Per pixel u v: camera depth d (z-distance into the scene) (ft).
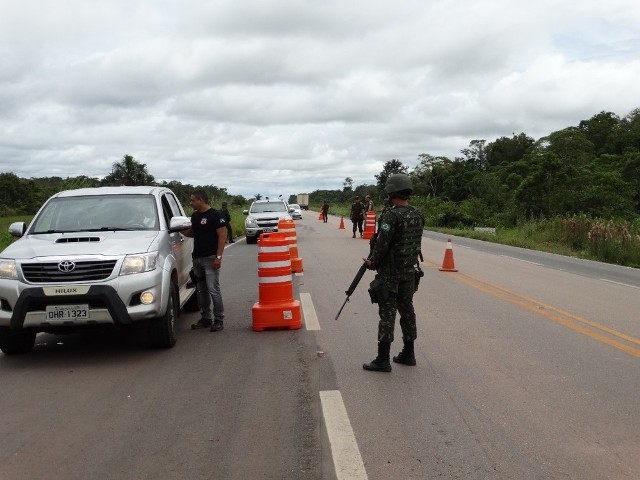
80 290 21.53
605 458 13.73
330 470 13.14
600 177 147.13
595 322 29.30
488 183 193.98
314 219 195.72
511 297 36.78
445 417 16.31
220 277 47.55
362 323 28.73
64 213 26.89
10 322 21.57
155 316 22.86
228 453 14.12
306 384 19.35
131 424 16.08
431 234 113.60
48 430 15.76
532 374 20.39
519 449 14.21
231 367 21.52
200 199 27.50
